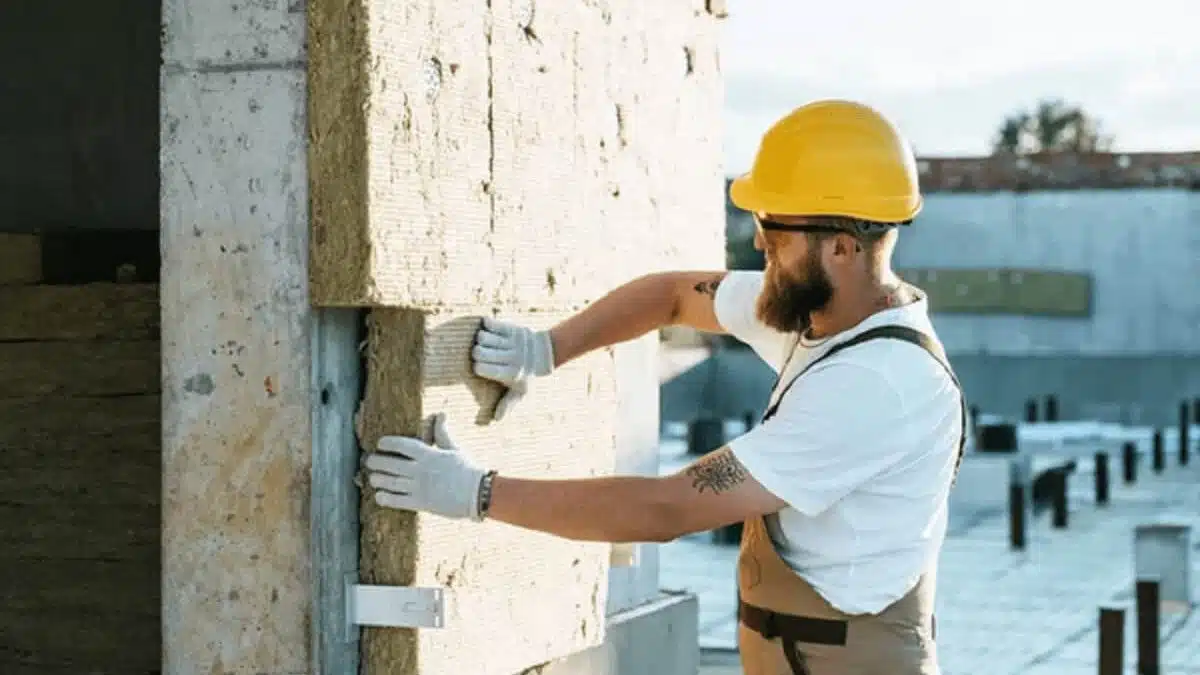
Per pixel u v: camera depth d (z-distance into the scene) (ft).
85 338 14.94
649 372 21.16
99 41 18.28
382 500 12.82
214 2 12.78
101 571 14.96
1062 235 135.64
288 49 12.62
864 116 12.18
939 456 12.03
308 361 12.69
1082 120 247.91
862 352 11.82
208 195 12.85
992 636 44.70
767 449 11.78
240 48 12.74
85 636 14.99
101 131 18.30
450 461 12.59
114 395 14.88
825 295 12.07
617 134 16.92
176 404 13.00
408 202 12.85
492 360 13.64
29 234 15.97
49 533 15.07
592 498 12.05
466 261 13.56
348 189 12.47
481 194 13.80
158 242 16.92
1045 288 135.33
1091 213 134.92
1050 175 135.85
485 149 13.85
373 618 13.14
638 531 11.96
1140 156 136.36
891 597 12.06
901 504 11.95
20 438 15.11
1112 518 69.31
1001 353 136.26
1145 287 133.90
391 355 13.07
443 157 13.25
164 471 13.06
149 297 14.80
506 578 14.46
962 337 136.87
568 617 15.58
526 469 14.55
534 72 14.69
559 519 12.15
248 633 12.92
